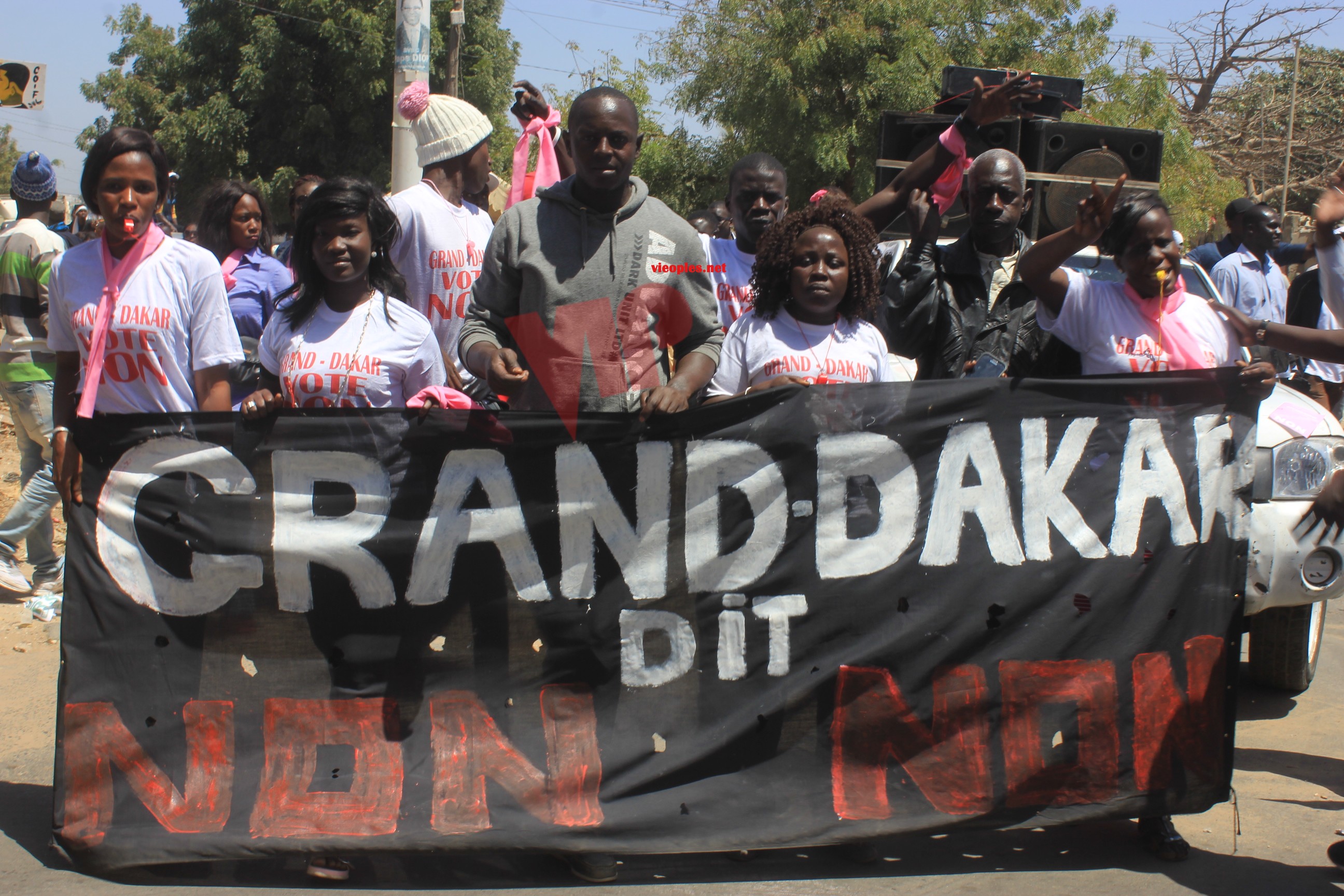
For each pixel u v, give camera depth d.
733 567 3.45
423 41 10.01
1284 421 4.57
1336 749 4.55
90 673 3.32
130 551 3.37
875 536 3.50
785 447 3.47
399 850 3.20
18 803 3.76
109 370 3.68
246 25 27.36
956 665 3.50
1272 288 7.67
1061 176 6.45
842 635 3.48
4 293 5.82
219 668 3.36
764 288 3.90
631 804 3.33
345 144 27.58
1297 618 5.01
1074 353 3.95
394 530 3.39
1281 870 3.47
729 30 21.05
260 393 3.38
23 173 5.88
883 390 3.50
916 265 4.35
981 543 3.53
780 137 20.28
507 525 3.40
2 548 6.01
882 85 19.38
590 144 3.47
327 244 3.54
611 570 3.42
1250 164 35.84
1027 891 3.29
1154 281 3.68
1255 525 4.42
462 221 4.55
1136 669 3.55
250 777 3.32
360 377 3.60
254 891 3.19
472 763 3.34
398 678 3.38
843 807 3.40
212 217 5.66
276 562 3.37
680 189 23.50
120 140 3.54
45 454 6.02
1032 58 21.59
